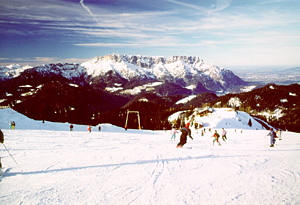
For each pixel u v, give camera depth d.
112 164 8.85
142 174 7.41
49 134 24.97
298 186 6.30
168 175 7.35
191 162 9.49
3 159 9.68
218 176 7.29
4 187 5.89
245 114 177.12
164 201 5.08
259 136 36.09
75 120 161.00
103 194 5.48
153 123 182.38
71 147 14.11
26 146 13.98
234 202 5.06
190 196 5.43
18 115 59.12
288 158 11.09
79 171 7.66
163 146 15.62
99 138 23.09
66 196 5.28
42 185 6.09
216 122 152.12
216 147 16.39
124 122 173.25
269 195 5.55
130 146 15.24
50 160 9.52
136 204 4.88
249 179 6.97
